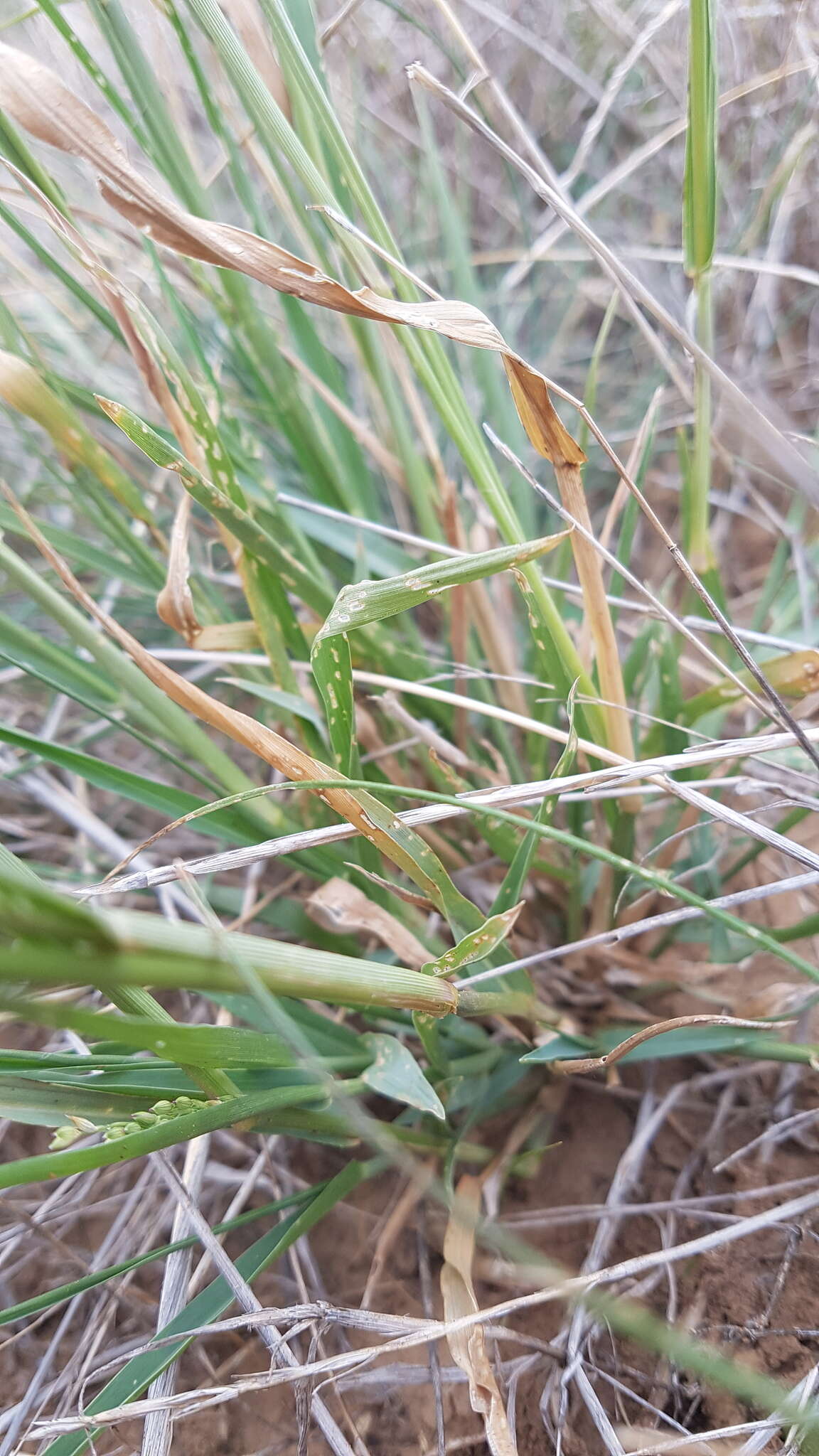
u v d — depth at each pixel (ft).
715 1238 0.42
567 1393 0.44
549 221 0.98
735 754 0.45
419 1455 0.46
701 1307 0.46
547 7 0.97
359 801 0.39
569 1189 0.54
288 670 0.53
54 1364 0.51
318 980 0.30
